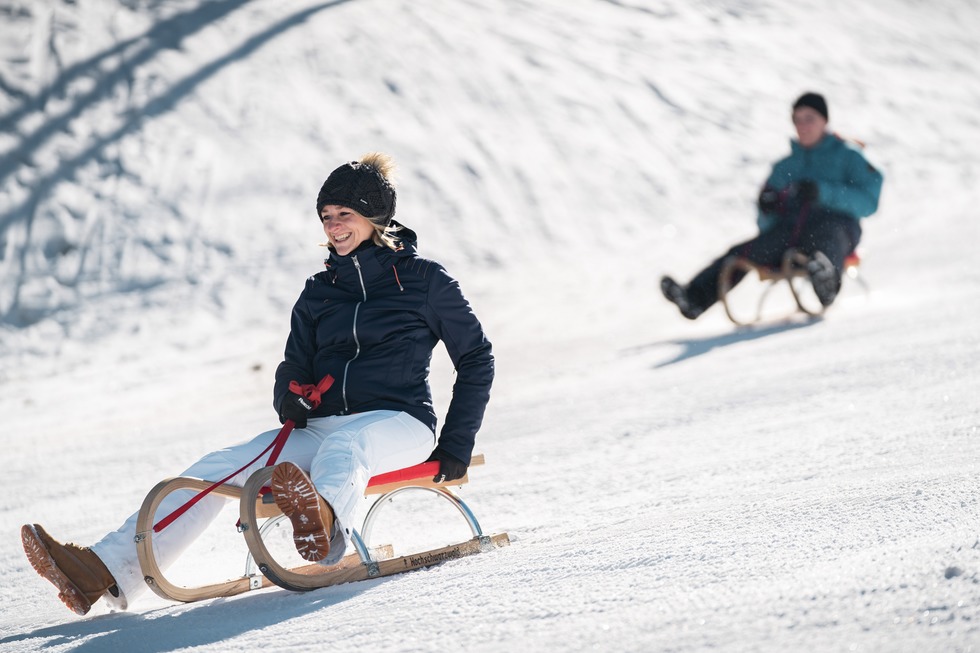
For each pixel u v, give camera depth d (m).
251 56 78.19
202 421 31.73
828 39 110.94
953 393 20.25
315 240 63.19
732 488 15.05
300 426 13.04
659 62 95.50
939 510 10.70
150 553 11.57
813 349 30.03
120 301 55.66
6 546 17.89
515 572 10.91
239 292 56.62
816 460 16.11
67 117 69.25
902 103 101.88
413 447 12.87
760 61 101.62
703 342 35.16
